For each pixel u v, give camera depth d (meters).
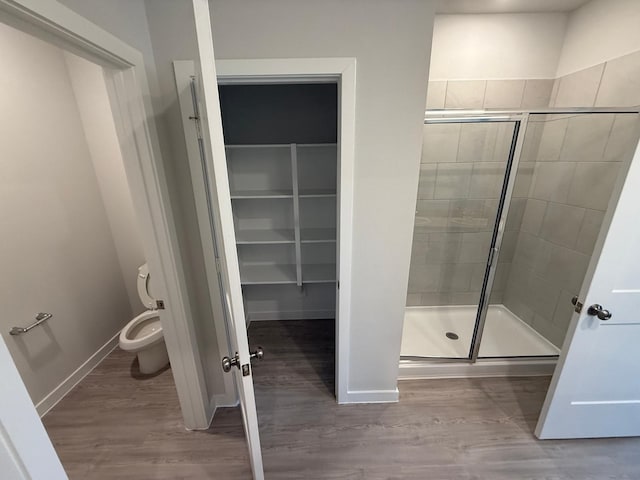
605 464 1.41
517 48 2.03
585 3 1.81
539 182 2.21
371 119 1.27
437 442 1.54
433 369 1.97
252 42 1.17
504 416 1.69
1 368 0.52
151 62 1.18
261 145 2.06
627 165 1.06
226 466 1.44
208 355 1.67
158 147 1.21
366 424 1.65
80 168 2.05
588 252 1.86
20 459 0.56
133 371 2.11
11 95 1.61
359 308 1.59
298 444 1.54
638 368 1.37
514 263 2.50
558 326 2.10
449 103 2.14
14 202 1.62
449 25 1.99
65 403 1.83
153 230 1.27
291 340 2.49
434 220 2.41
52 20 0.73
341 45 1.17
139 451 1.52
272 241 2.23
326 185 2.37
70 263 1.97
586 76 1.83
